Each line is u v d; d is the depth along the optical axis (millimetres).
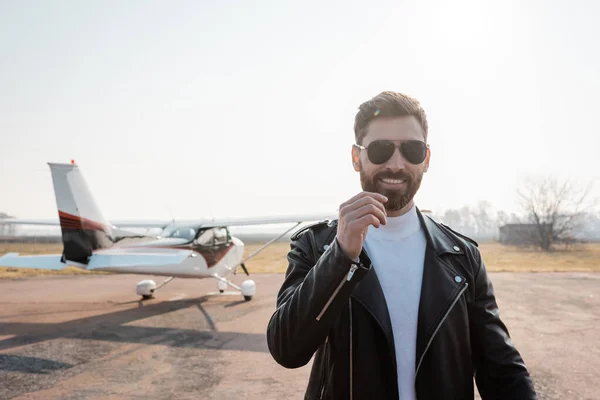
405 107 1073
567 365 4449
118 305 8445
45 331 6164
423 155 1086
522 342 5406
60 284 12242
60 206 7859
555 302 8516
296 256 1163
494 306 1188
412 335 1062
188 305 8422
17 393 3703
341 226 894
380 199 895
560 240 35844
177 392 3736
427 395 1006
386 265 1134
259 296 9648
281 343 950
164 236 8789
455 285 1094
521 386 1038
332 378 1048
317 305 890
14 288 11266
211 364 4555
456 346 1051
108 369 4383
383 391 1011
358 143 1156
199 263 8531
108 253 8031
